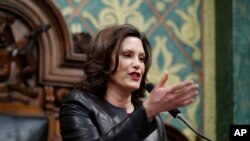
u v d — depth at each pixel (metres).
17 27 4.79
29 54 4.77
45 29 4.79
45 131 4.70
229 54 5.73
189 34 5.76
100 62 2.69
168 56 5.63
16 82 4.71
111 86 2.71
